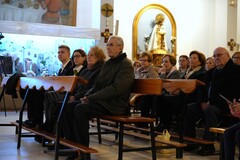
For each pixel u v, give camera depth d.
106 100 3.59
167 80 4.01
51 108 4.12
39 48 9.73
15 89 4.88
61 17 9.95
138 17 11.01
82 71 4.39
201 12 11.95
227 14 11.42
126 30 10.99
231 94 4.23
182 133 4.05
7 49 9.38
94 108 3.51
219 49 4.29
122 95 3.70
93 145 4.55
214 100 4.30
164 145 4.23
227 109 4.25
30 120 4.89
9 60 9.20
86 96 3.58
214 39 11.90
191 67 5.32
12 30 8.88
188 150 4.34
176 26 11.66
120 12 10.92
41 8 9.79
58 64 9.90
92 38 9.55
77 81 3.08
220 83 4.27
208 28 11.98
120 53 3.83
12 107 9.02
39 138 4.57
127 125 5.47
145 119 3.50
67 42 10.04
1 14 9.41
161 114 5.09
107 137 5.27
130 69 3.70
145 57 5.80
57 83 3.29
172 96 4.83
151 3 11.23
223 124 4.55
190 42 11.84
